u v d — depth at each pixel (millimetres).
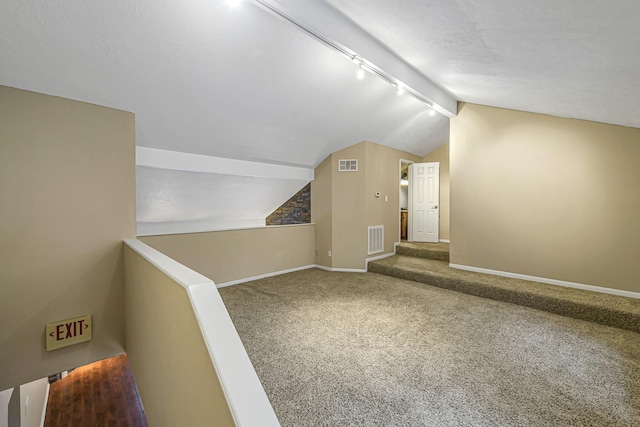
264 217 6223
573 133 3469
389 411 1694
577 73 2152
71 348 2467
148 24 2049
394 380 1988
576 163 3459
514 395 1825
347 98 3592
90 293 2545
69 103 2422
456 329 2773
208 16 2102
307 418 1643
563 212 3559
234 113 3252
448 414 1665
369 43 2748
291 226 5039
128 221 2736
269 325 2871
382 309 3285
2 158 2162
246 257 4422
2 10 1727
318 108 3617
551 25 1622
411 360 2238
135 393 4391
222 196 4730
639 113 2641
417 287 4102
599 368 2117
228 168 4059
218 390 874
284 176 4824
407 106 4262
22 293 2254
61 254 2410
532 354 2316
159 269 1569
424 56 2871
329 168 5102
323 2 2309
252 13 2156
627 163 3152
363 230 4980
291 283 4316
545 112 3566
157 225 5031
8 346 2207
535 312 3182
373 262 5000
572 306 3029
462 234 4453
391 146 5602
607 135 3258
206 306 1098
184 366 1230
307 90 3211
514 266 3961
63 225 2416
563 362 2199
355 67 3057
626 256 3174
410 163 6355
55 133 2365
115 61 2256
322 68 2941
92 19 1920
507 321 2947
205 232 3979
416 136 5488
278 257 4844
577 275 3475
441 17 1938
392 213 5691
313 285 4211
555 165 3604
